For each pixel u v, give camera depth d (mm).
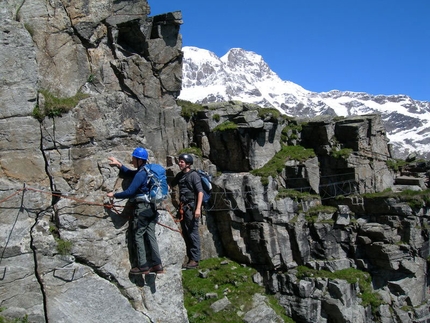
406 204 26828
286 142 29578
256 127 26594
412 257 27109
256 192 26172
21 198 10742
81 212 11211
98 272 11344
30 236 10758
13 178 10758
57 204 11031
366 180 28625
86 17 13828
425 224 27609
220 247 27375
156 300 11867
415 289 27281
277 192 27125
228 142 26828
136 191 11094
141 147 12344
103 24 14969
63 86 12797
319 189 29234
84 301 11055
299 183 28344
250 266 26703
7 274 10469
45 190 11047
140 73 21531
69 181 11305
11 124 10805
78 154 11461
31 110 11055
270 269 26422
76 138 11461
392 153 32562
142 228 11164
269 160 28203
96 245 11281
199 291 23859
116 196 10875
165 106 24047
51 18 12609
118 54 20406
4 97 10758
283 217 26547
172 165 24125
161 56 22328
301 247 26688
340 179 28562
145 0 17844
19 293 10555
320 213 27406
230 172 27250
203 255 26500
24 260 10641
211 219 27219
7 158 10727
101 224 11406
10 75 10859
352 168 28031
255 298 24531
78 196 11266
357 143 28438
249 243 26688
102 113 11930
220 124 26953
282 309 25844
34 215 10883
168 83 23406
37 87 11320
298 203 27406
